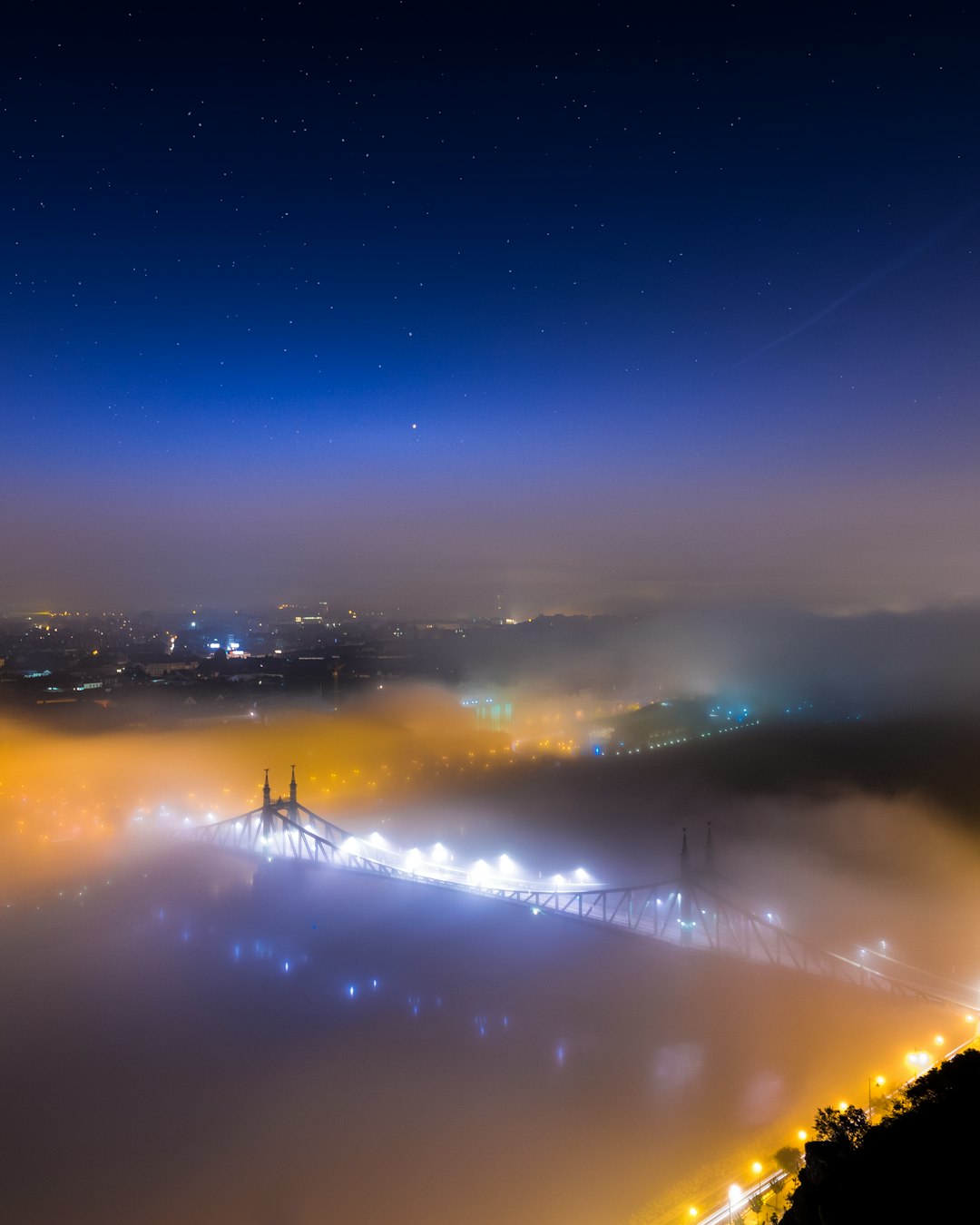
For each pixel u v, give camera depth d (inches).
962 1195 2006.6
